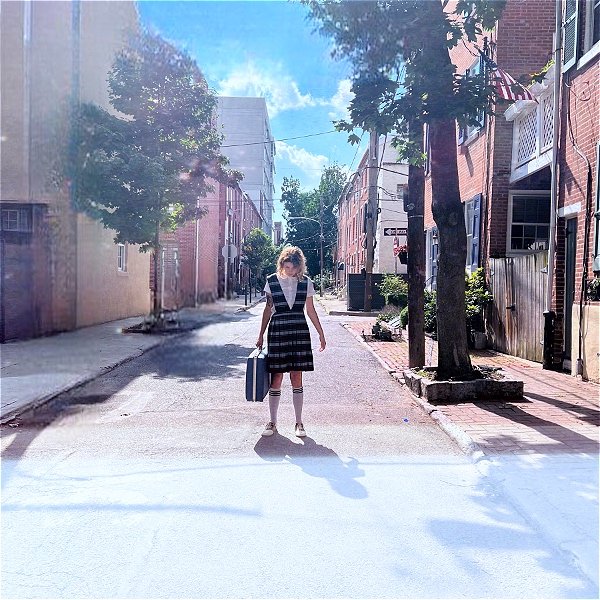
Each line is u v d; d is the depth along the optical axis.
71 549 3.11
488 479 4.15
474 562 3.01
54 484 4.03
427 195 16.59
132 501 3.74
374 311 23.27
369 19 5.75
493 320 11.16
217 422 5.74
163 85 10.67
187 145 12.08
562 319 8.62
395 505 3.72
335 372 8.85
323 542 3.21
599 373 7.35
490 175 11.38
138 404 6.45
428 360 9.77
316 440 5.15
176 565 2.95
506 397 6.53
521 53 10.77
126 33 8.95
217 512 3.58
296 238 56.31
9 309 7.69
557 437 5.03
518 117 10.85
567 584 2.81
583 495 3.80
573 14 8.17
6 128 6.28
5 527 3.37
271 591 2.72
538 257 9.30
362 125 6.34
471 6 6.27
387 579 2.84
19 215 6.81
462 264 6.93
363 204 31.89
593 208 7.53
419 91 6.21
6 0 6.39
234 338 11.98
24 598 2.65
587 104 7.73
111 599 2.65
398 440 5.17
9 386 6.19
